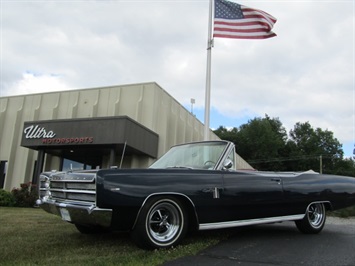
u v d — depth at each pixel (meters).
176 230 4.42
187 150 5.74
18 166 19.19
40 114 19.47
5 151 19.73
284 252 4.45
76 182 4.33
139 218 4.14
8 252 4.26
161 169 4.46
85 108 18.55
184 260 3.96
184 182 4.47
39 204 5.11
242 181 5.00
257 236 5.52
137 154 16.84
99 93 18.47
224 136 66.81
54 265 3.66
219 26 11.07
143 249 4.30
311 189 5.77
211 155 5.36
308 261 4.04
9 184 18.92
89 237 5.26
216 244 4.83
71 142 15.34
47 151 17.59
